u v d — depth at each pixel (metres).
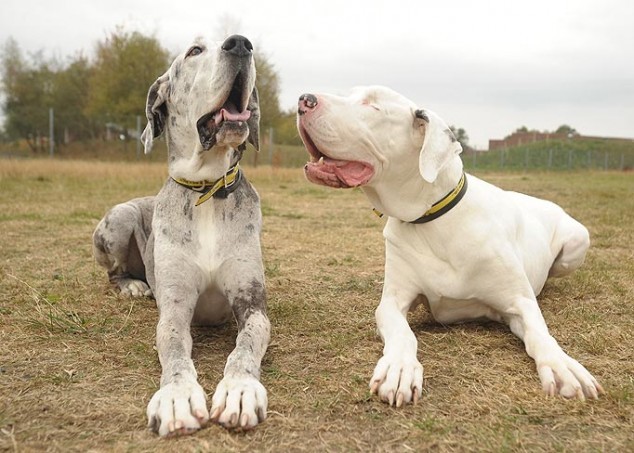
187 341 3.17
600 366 3.11
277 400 2.67
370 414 2.56
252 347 2.99
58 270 5.41
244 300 3.43
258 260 3.60
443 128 3.23
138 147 26.81
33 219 8.59
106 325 3.82
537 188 17.52
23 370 3.05
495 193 3.73
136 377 2.97
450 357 3.22
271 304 4.31
